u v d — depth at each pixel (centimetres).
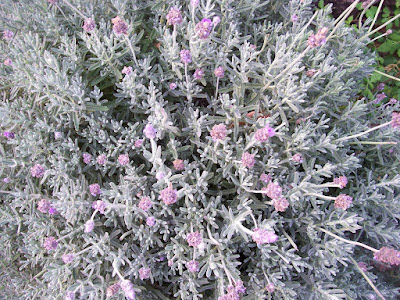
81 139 42
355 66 46
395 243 44
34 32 44
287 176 40
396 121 35
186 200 37
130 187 39
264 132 34
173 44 38
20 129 43
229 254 37
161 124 37
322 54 43
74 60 41
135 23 43
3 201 47
